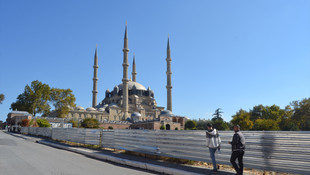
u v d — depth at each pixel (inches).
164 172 449.1
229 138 444.8
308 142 349.4
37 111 3663.9
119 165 526.0
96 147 843.4
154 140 586.2
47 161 518.3
